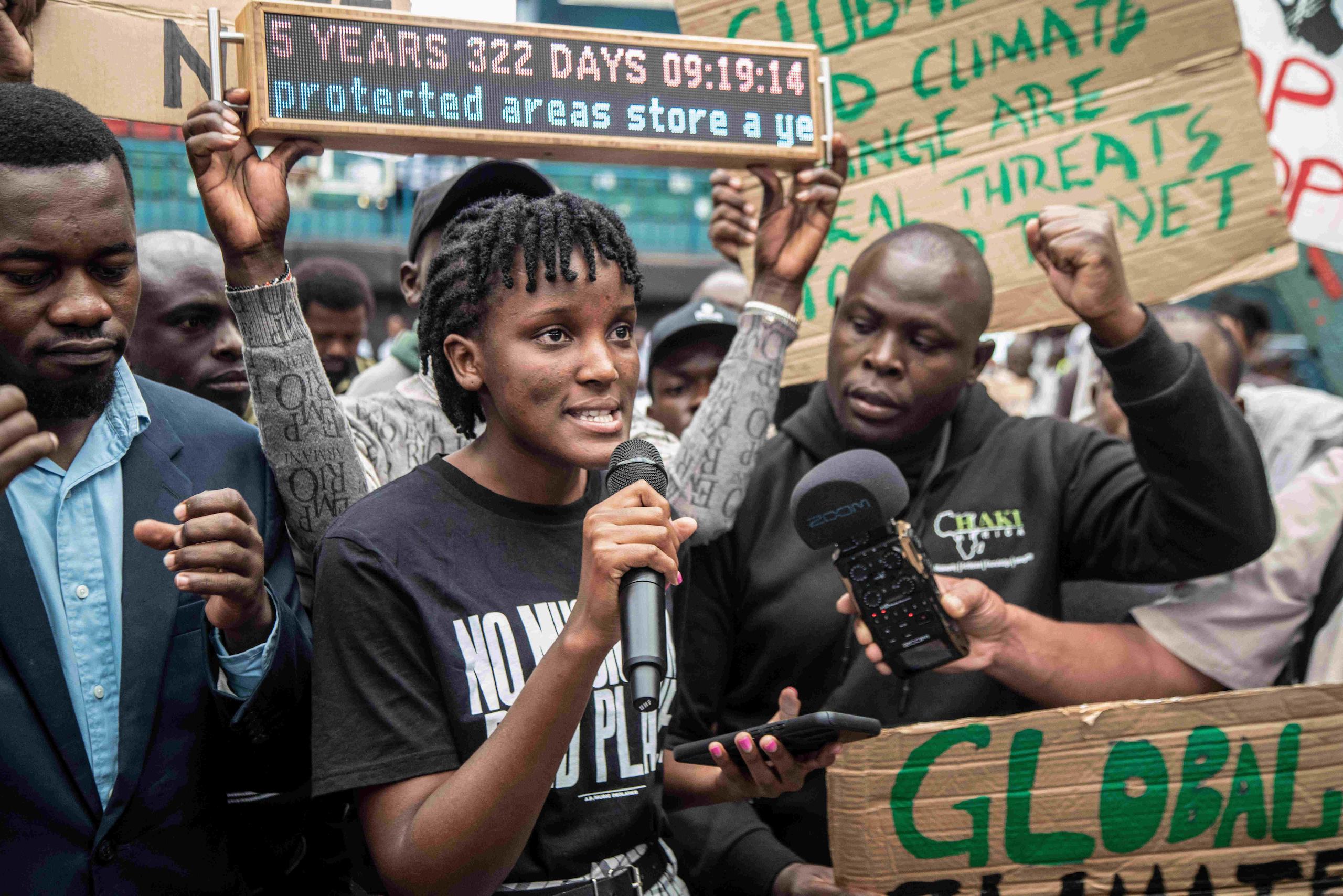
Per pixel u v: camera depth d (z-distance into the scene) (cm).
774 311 260
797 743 185
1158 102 303
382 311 1110
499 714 172
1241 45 301
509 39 223
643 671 145
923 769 211
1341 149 364
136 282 179
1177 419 234
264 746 184
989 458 271
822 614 256
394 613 172
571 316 175
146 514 186
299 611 200
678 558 204
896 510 221
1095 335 245
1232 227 301
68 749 173
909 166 308
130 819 175
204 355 284
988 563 261
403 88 215
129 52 218
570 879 178
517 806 155
